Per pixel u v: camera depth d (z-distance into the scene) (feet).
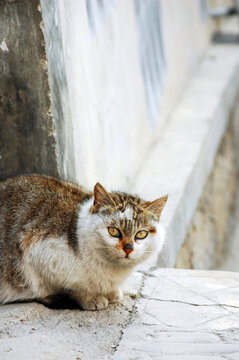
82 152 25.62
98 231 18.20
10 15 21.30
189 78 57.06
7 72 21.98
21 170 23.08
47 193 19.77
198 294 21.26
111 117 30.94
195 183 38.09
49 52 21.83
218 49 69.46
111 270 19.03
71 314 19.31
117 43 33.01
